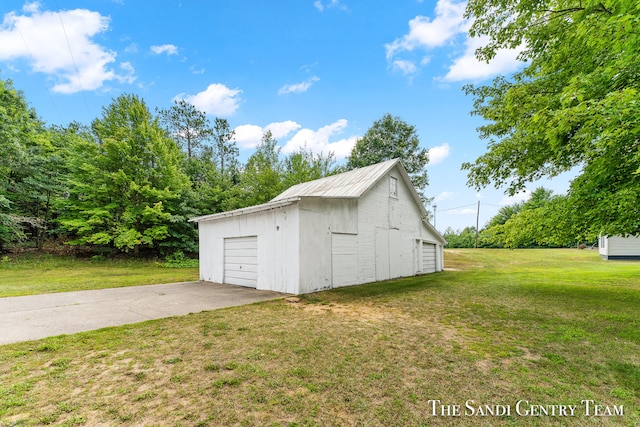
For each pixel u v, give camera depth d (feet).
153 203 59.93
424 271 48.01
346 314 18.24
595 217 20.52
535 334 14.01
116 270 48.62
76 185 54.08
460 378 9.50
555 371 10.03
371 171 38.75
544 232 23.62
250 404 7.86
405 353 11.64
